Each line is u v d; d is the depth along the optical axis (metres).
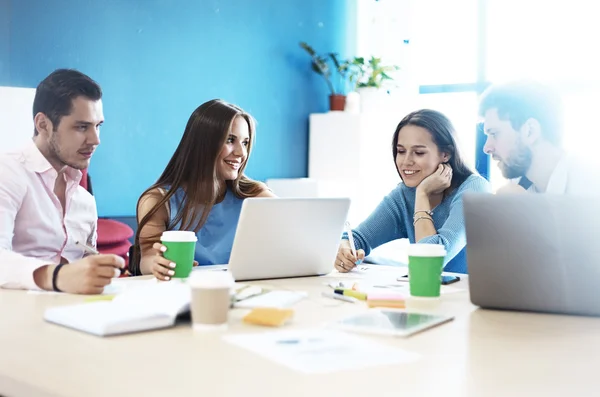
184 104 4.60
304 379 0.90
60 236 2.21
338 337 1.13
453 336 1.18
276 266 1.84
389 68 5.20
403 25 5.30
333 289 1.66
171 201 2.36
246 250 1.76
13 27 3.75
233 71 4.88
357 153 5.11
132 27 4.29
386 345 1.10
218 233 2.40
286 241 1.82
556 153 2.25
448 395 0.85
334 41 5.58
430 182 2.48
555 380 0.93
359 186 5.17
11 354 1.02
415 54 5.25
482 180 2.50
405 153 2.55
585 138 4.54
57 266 1.57
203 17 4.68
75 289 1.52
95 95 2.22
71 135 2.18
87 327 1.15
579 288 1.36
